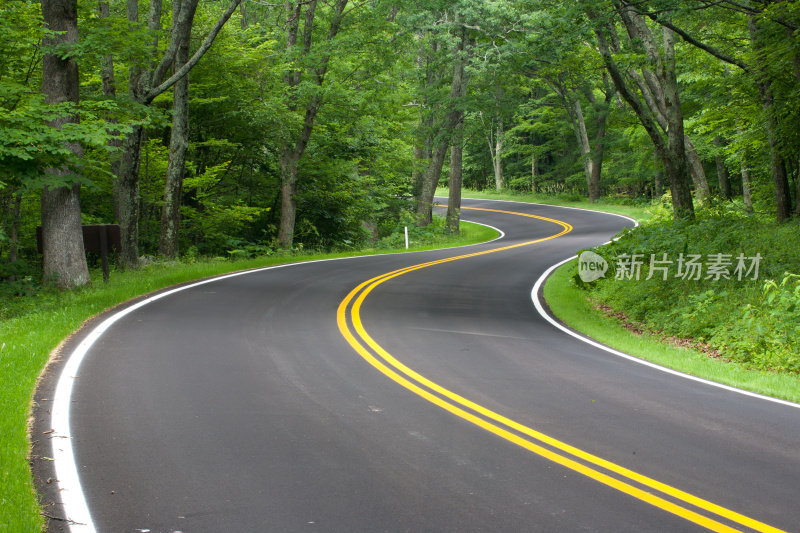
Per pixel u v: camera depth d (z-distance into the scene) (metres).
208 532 4.17
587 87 48.94
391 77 27.14
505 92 41.50
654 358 10.19
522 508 4.60
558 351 10.21
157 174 23.00
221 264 19.23
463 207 57.62
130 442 5.61
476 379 8.06
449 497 4.75
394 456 5.48
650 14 17.14
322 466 5.24
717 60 23.42
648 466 5.42
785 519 4.54
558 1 22.42
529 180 67.00
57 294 13.16
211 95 23.84
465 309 13.83
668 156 19.66
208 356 8.56
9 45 14.80
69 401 6.60
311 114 25.58
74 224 14.05
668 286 15.27
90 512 4.40
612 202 53.91
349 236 31.92
